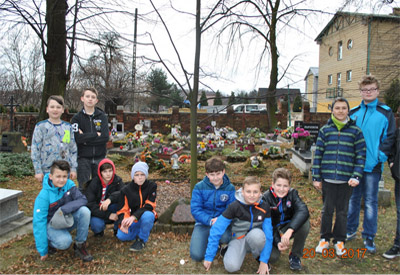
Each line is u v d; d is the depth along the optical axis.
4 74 26.34
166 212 4.57
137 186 3.68
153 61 4.54
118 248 3.66
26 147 11.64
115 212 3.87
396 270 3.19
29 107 18.92
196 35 4.40
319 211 4.99
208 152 11.02
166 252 3.56
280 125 20.81
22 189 6.29
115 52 8.47
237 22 6.58
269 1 7.00
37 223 3.23
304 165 7.74
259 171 8.12
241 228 3.15
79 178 4.45
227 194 3.44
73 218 3.38
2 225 4.24
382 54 19.42
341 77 25.44
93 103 4.42
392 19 9.94
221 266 3.27
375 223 3.59
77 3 8.51
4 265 3.25
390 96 16.86
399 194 3.46
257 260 3.28
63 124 4.02
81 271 3.13
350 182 3.36
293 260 3.22
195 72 4.45
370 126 3.63
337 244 3.51
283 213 3.30
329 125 3.62
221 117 20.06
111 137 13.16
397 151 3.45
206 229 3.41
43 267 3.21
